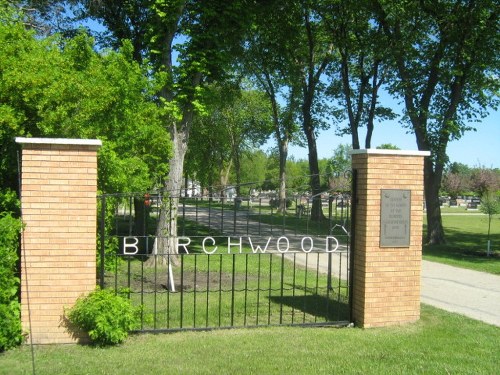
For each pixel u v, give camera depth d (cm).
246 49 2425
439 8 1938
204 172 4659
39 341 612
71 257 619
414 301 743
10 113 732
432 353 608
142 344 625
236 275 1164
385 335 678
